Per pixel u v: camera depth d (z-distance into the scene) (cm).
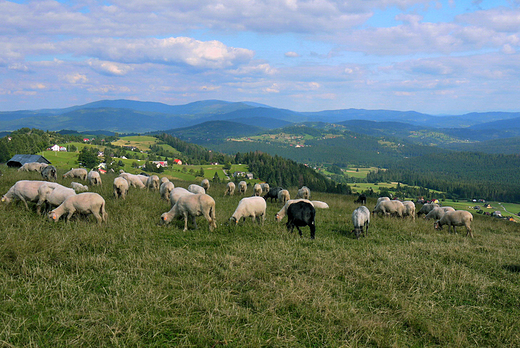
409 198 16988
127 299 624
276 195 2298
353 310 644
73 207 1113
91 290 673
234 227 1266
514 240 1573
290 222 1276
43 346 489
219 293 684
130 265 812
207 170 15762
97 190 1884
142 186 2389
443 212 1884
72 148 15875
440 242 1330
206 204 1171
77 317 568
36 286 664
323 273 831
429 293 759
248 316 602
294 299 670
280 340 544
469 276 884
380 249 1098
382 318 641
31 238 888
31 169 2620
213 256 900
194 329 553
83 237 950
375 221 1703
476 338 599
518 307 738
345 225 1580
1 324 530
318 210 2098
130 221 1216
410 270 902
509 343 587
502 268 1014
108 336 525
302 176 12531
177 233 1137
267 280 780
